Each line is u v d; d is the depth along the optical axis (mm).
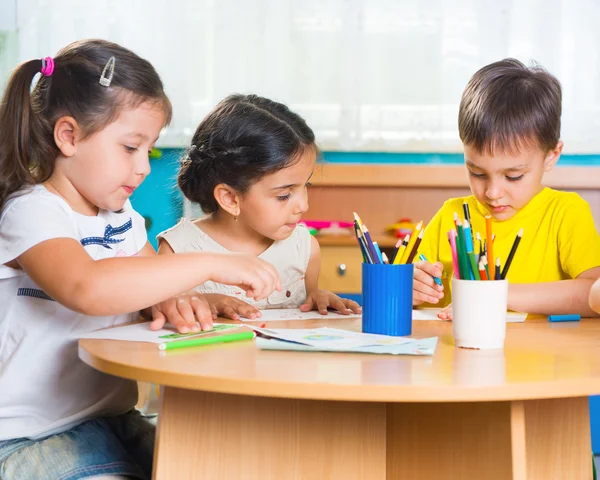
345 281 2873
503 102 1473
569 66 3379
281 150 1436
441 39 3379
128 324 1225
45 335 1216
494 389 793
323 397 798
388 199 3365
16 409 1208
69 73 1191
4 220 1149
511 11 3373
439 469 1120
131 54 1236
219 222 1655
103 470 1134
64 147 1190
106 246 1274
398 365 896
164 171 3330
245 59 3396
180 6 3373
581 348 1019
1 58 3340
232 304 1349
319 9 3377
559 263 1602
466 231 1025
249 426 1082
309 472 1105
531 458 1266
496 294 1007
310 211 3367
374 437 1115
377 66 3389
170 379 857
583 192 3334
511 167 1489
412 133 3404
